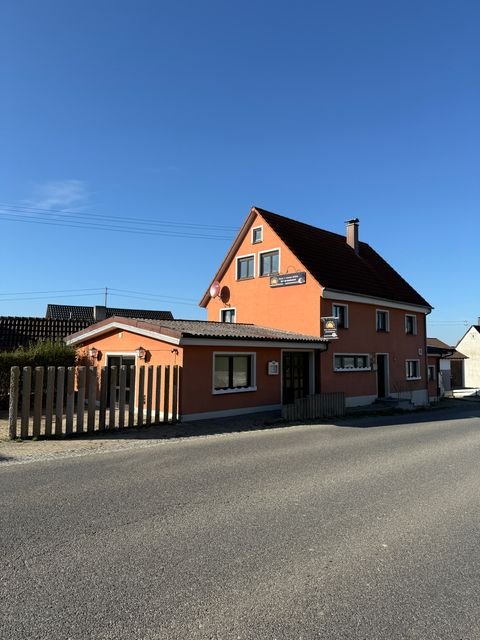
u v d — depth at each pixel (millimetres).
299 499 6492
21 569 4250
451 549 4840
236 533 5180
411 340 26969
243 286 23984
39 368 11211
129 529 5254
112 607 3629
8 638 3215
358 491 6953
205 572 4227
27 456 9250
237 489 6957
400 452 10273
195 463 8750
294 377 19688
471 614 3621
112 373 12547
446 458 9664
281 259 22391
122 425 12695
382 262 29031
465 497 6734
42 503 6148
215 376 16047
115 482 7266
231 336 15969
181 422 14461
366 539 5066
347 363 22219
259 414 16844
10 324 25672
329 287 20812
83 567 4301
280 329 21984
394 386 25281
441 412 21703
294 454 9812
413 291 28172
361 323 23188
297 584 4035
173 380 14422
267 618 3510
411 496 6738
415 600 3812
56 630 3318
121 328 16922
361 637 3299
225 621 3461
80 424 11820
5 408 16188
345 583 4074
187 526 5371
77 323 27328
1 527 5273
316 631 3357
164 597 3785
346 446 10969
